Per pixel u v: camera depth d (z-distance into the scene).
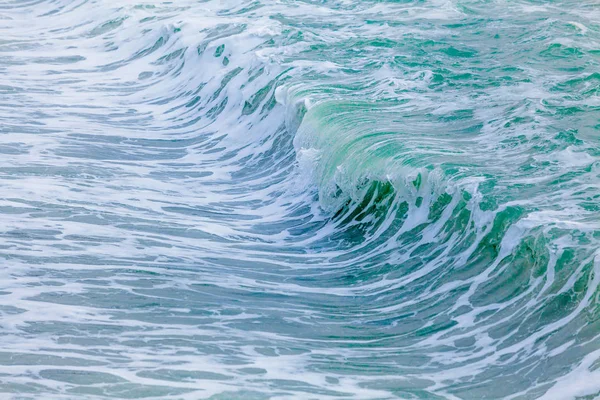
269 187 38.50
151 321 24.19
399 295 27.20
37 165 38.31
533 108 37.88
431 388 20.77
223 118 46.56
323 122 38.75
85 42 61.44
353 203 34.12
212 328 24.06
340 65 47.00
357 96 41.75
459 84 43.03
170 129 46.44
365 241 31.83
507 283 25.56
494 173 30.52
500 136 34.88
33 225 31.23
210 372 21.02
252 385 20.41
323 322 25.23
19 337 22.28
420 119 37.97
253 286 27.88
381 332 24.61
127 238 31.16
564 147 32.75
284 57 48.91
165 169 40.44
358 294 27.64
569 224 25.66
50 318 23.67
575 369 20.62
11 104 48.28
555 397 19.62
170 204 35.78
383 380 21.22
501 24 55.72
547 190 28.72
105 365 20.94
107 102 50.38
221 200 37.12
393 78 44.09
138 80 54.28
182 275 28.06
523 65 45.78
